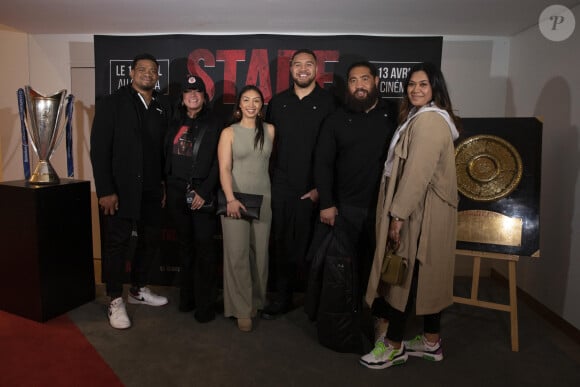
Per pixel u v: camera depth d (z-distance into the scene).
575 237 2.40
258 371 1.98
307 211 2.46
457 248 2.32
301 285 3.13
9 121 3.42
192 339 2.29
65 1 2.52
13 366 1.97
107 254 2.44
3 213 2.43
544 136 2.73
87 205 2.70
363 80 2.14
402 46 3.05
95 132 2.30
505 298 2.96
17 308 2.51
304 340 2.31
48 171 2.55
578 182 2.38
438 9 2.55
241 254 2.33
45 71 3.36
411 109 2.00
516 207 2.24
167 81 3.19
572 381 1.95
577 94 2.41
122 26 3.03
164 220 3.20
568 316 2.45
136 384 1.85
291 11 2.64
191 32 3.16
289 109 2.43
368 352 2.18
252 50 3.11
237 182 2.34
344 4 2.49
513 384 1.92
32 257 2.39
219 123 2.43
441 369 2.04
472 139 2.30
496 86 3.23
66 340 2.25
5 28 3.15
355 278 2.11
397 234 1.84
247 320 2.38
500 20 2.76
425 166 1.76
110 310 2.44
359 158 2.18
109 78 3.20
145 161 2.46
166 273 3.25
